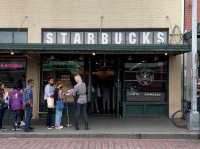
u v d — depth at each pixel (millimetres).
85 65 22125
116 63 22172
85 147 14406
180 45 18844
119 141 15977
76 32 21781
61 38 21781
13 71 21953
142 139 16641
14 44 18891
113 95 22297
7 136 17062
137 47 18922
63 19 21781
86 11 21750
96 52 19469
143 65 22109
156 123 19938
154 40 21656
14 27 21828
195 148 14305
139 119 21312
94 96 22297
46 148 14180
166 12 21656
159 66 22047
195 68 17812
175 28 21531
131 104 21969
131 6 21719
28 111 17703
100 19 21734
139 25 21672
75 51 19328
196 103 17984
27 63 21922
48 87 18719
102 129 18062
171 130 17797
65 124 19719
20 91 18109
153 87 22062
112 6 21719
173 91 21766
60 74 22062
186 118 19078
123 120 20922
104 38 21719
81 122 20281
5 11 21844
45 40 21797
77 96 18078
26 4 21844
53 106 18562
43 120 21141
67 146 14633
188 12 21641
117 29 21688
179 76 21766
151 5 21688
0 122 18234
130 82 22172
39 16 21797
